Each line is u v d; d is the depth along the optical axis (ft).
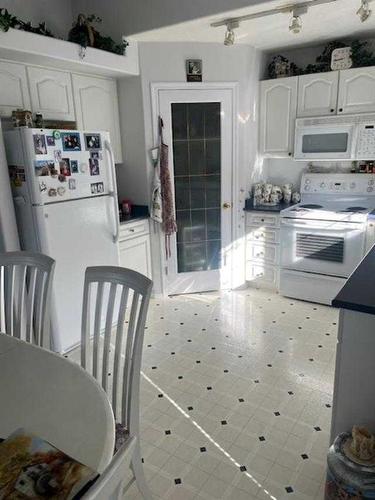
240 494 5.34
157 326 10.42
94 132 9.11
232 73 11.13
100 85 10.76
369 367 4.76
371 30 10.13
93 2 10.39
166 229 11.83
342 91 10.64
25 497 2.04
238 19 8.95
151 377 8.08
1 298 5.83
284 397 7.34
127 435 4.58
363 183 11.60
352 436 4.75
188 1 8.98
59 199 8.51
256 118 12.21
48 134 8.11
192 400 7.33
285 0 7.93
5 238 8.19
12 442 2.50
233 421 6.75
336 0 7.86
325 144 11.19
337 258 10.81
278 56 11.87
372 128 10.38
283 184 13.28
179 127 11.33
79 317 9.35
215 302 11.96
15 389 3.65
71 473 2.18
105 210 9.66
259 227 12.17
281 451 6.06
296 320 10.53
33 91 9.09
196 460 5.93
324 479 5.53
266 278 12.57
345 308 4.55
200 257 12.54
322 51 11.61
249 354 8.87
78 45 9.01
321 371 8.13
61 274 8.75
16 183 8.25
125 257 11.16
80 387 3.65
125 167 12.01
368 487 4.27
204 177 11.86
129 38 10.30
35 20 9.89
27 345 4.48
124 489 4.88
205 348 9.21
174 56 10.77
